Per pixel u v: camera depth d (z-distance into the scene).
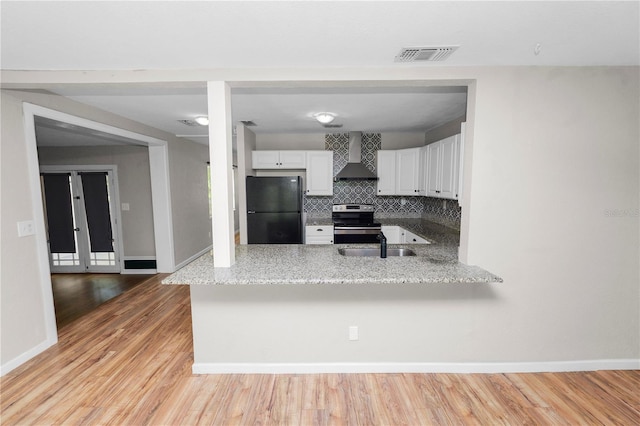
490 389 2.14
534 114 2.07
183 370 2.38
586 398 2.04
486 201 2.13
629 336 2.28
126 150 4.93
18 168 2.38
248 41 1.66
